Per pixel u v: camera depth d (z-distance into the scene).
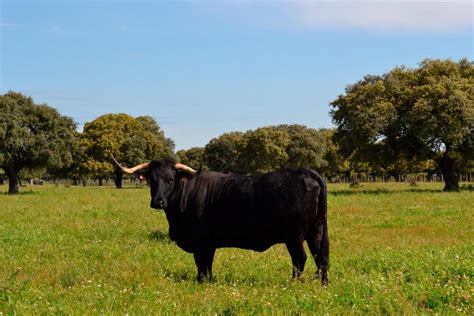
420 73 48.44
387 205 27.91
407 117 44.03
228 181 9.97
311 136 96.12
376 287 8.43
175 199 10.16
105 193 49.78
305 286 8.88
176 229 10.34
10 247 14.72
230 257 12.51
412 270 9.92
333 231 17.72
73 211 26.89
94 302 8.10
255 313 7.34
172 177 10.10
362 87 48.75
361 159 50.81
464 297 7.81
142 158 80.81
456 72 48.31
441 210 24.00
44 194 48.88
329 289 8.59
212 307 7.64
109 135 79.19
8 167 55.84
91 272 10.91
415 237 16.12
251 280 9.92
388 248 13.35
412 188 50.75
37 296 8.54
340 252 13.48
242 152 101.31
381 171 92.06
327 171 99.25
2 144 52.03
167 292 8.68
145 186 87.19
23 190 63.12
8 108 53.94
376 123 44.03
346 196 36.34
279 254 13.09
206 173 10.27
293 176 9.57
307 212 9.41
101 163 78.19
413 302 7.92
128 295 8.51
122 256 12.92
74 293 8.75
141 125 85.31
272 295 8.23
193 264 11.73
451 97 42.03
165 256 12.80
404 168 86.31
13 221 22.25
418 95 44.69
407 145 47.56
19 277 10.72
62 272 10.84
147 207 29.31
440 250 12.39
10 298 8.41
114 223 20.77
